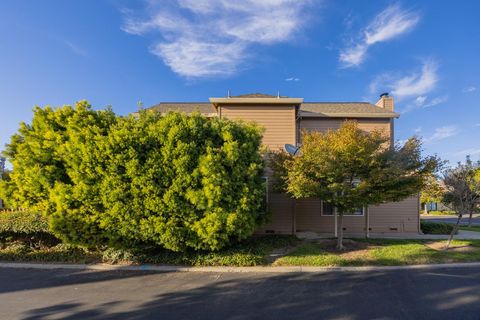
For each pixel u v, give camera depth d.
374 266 6.27
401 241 8.86
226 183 6.14
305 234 10.41
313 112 11.74
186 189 6.20
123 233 6.24
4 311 4.00
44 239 7.59
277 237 9.48
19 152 6.80
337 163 6.97
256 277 5.61
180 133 6.32
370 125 11.70
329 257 6.72
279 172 8.27
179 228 6.18
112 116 6.86
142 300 4.41
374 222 11.27
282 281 5.32
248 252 6.91
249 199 6.44
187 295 4.61
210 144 6.46
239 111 10.67
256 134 7.18
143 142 6.23
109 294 4.69
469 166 8.14
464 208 8.09
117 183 6.12
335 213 10.48
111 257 6.66
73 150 6.24
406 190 7.27
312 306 4.09
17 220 7.44
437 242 8.99
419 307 4.03
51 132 6.57
